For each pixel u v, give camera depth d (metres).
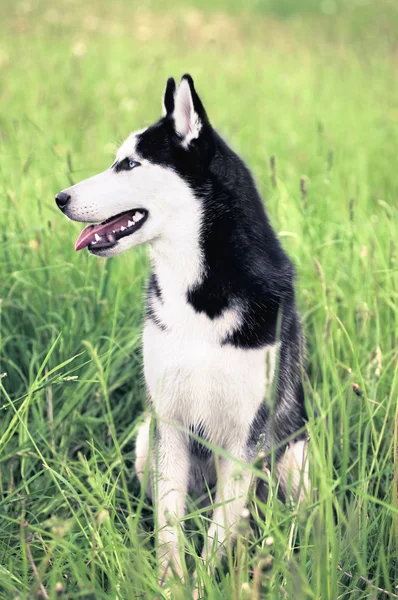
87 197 3.62
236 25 16.08
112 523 3.11
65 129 8.27
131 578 2.96
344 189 6.78
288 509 3.22
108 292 4.94
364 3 17.61
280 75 11.62
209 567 3.23
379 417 4.05
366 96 10.14
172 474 3.69
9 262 5.02
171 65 11.77
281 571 2.94
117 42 13.24
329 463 3.19
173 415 3.66
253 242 3.56
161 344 3.55
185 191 3.56
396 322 4.42
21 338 4.62
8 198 5.42
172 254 3.56
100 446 4.06
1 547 3.30
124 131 8.19
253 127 8.84
